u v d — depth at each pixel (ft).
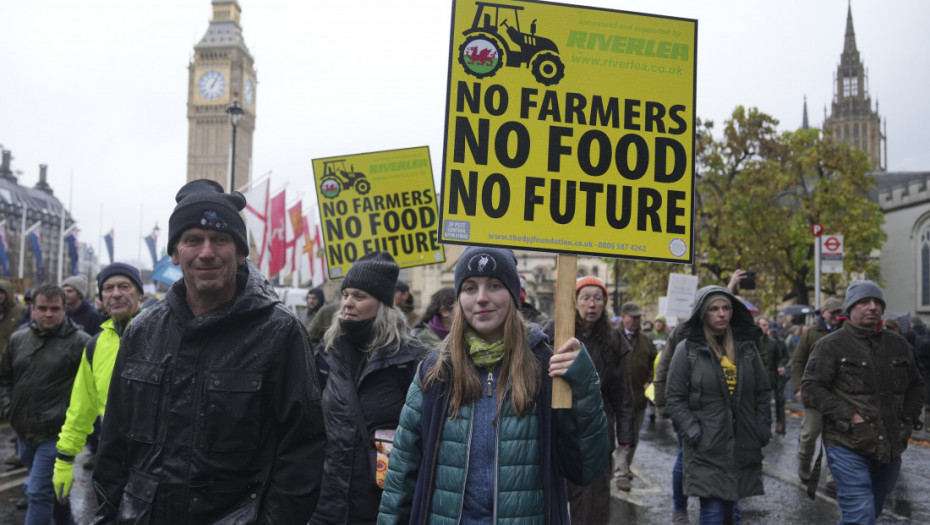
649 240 10.40
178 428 8.39
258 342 8.65
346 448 12.92
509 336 8.93
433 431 8.91
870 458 16.28
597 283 17.94
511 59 10.37
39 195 375.45
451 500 8.66
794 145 106.63
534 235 10.16
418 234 24.18
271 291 9.23
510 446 8.63
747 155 105.09
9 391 18.60
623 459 26.11
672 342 21.84
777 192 110.32
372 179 24.44
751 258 105.50
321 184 24.61
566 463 8.91
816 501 24.98
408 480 9.41
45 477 17.90
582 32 10.55
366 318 13.62
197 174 402.31
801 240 106.73
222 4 420.36
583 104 10.47
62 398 18.22
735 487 16.92
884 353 16.58
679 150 10.61
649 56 10.67
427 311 20.72
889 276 182.70
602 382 17.81
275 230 65.92
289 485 8.59
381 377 13.32
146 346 8.74
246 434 8.45
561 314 9.29
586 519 16.16
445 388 9.03
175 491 8.27
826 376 16.69
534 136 10.32
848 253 109.50
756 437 17.47
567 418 8.66
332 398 13.28
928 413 45.44
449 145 10.15
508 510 8.45
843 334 16.78
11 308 33.50
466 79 10.28
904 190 179.42
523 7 10.43
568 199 10.30
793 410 54.70
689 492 17.16
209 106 406.82
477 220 10.09
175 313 8.71
